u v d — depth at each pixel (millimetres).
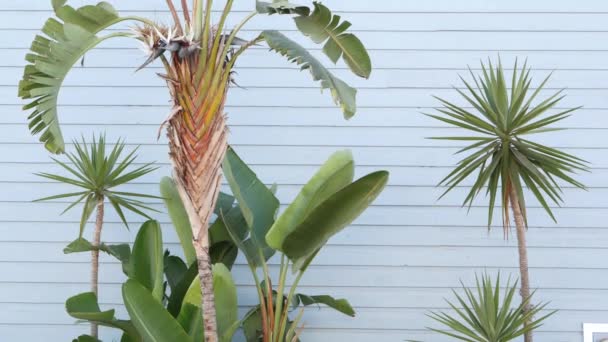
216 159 2984
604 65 4328
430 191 4332
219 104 2975
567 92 4328
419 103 4359
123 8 4383
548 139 4328
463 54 4363
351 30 4379
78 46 2803
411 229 4324
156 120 4375
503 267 4289
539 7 4352
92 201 3756
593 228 4285
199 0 2957
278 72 4375
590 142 4309
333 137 4359
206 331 2994
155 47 2889
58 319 4316
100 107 4371
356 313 4297
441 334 4281
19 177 4359
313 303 4102
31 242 4344
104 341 4312
